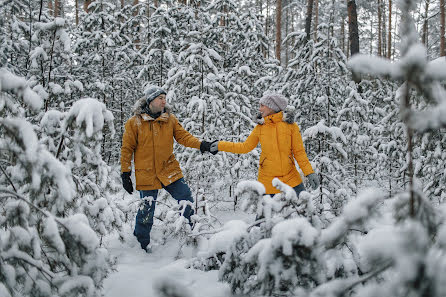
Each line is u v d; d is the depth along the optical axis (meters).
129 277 2.58
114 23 8.04
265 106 3.22
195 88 5.21
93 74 7.39
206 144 3.52
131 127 3.27
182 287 1.35
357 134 5.13
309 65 5.90
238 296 2.00
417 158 5.40
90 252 1.83
